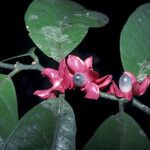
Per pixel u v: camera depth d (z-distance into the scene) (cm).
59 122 21
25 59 60
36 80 66
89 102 60
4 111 24
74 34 27
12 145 20
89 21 29
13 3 75
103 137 21
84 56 70
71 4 31
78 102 58
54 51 26
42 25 28
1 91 24
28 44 71
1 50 70
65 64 23
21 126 21
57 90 23
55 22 28
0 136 23
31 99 65
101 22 30
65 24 28
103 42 72
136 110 60
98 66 69
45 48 26
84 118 60
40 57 55
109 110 60
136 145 22
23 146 20
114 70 69
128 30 29
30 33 27
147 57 27
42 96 23
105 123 22
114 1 75
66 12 30
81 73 23
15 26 73
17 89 65
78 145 58
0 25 72
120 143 21
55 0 31
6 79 25
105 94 23
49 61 55
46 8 29
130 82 23
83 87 23
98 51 71
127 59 27
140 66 27
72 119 22
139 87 23
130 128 22
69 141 21
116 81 67
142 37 28
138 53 27
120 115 23
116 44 71
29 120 21
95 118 60
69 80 23
